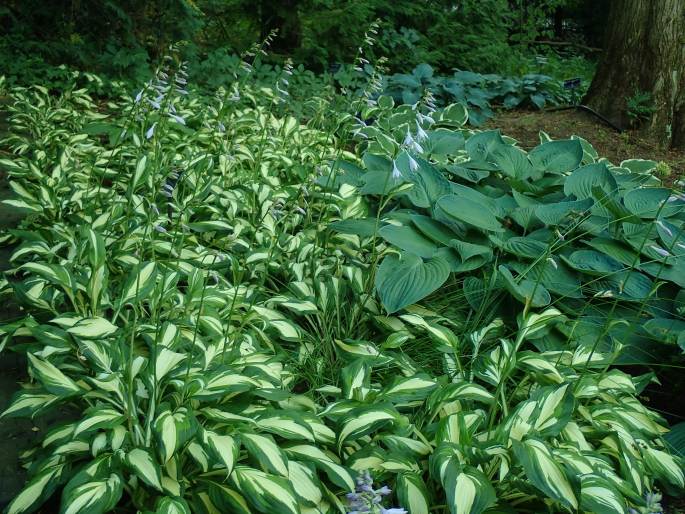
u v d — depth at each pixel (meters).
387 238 3.55
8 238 3.93
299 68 7.55
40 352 2.38
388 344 2.88
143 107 3.54
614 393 2.79
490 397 2.39
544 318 2.75
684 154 6.80
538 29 14.99
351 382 2.49
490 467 2.22
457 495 1.89
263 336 2.91
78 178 4.48
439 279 3.23
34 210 3.88
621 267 3.48
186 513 1.83
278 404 2.43
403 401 2.44
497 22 10.94
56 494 2.20
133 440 2.10
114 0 7.40
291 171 4.84
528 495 2.19
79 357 2.45
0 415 2.19
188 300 2.78
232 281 3.51
